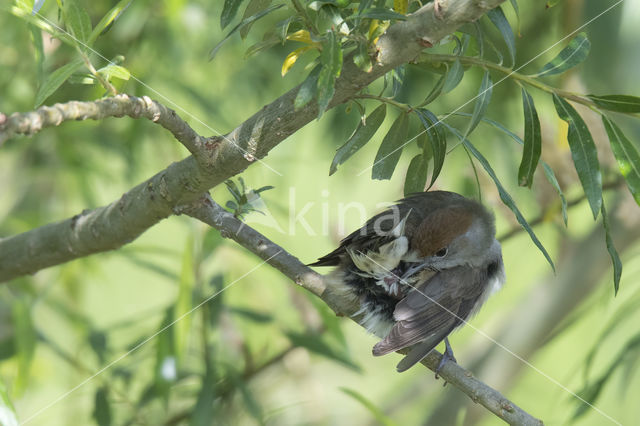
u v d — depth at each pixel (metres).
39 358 10.93
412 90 10.45
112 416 9.61
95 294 14.34
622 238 11.90
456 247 7.48
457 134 5.93
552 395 13.44
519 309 12.46
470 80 10.99
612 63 10.02
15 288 10.12
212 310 9.69
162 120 5.29
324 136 11.60
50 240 7.28
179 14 9.91
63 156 11.02
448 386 12.38
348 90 5.54
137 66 10.37
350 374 13.95
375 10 5.00
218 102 11.41
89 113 4.65
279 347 11.38
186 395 10.16
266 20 10.94
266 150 5.86
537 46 10.95
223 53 11.32
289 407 10.74
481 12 4.98
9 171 12.29
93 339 10.16
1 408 6.11
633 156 5.69
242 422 9.88
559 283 12.18
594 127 10.81
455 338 14.27
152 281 14.63
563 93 5.77
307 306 11.04
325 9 5.18
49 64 9.47
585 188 5.62
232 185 6.39
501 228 13.73
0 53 10.40
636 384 13.55
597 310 12.57
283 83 11.55
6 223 11.09
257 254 6.66
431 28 5.09
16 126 4.24
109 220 6.89
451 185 11.71
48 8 8.84
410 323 6.86
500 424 12.05
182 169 6.20
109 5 9.85
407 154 11.20
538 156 5.82
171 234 13.08
